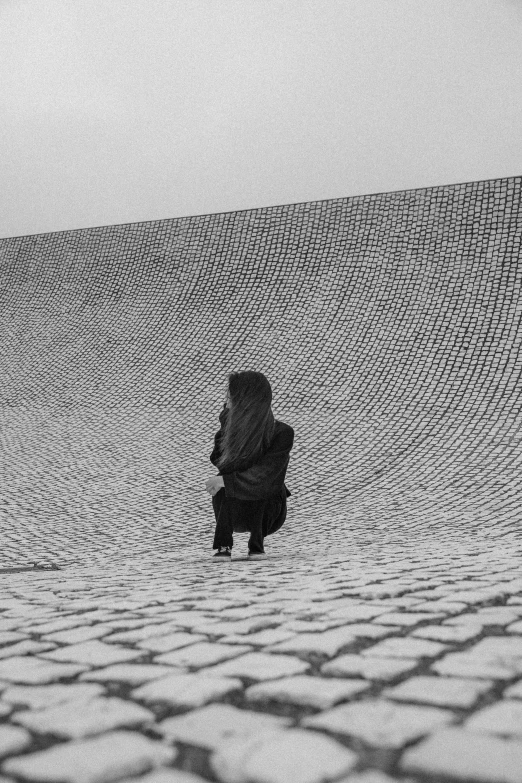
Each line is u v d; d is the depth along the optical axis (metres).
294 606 2.16
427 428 8.29
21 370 11.33
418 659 1.46
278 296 11.30
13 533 5.76
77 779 0.88
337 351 10.09
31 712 1.19
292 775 0.87
